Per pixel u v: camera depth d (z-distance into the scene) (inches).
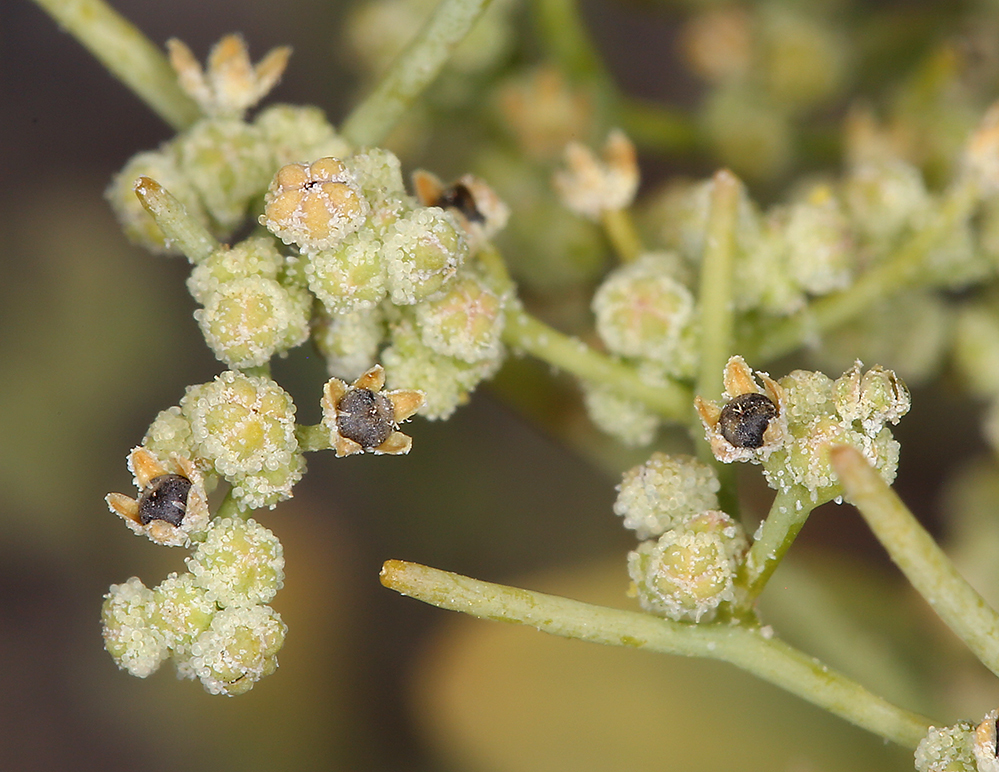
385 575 2.6
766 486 3.3
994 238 3.0
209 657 2.6
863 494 2.5
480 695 3.5
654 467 2.7
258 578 2.6
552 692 3.4
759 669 2.7
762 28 3.3
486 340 2.7
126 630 2.6
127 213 2.8
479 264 2.8
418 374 2.7
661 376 2.8
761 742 3.3
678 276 2.9
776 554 2.7
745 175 3.3
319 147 2.8
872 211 3.0
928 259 2.9
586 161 2.9
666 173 3.5
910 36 3.3
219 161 2.8
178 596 2.6
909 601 3.3
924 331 3.1
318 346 2.7
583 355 2.8
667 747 3.3
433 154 3.3
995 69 3.3
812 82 3.3
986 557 3.2
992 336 3.1
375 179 2.7
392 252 2.6
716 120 3.3
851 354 3.1
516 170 3.3
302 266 2.7
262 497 2.6
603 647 3.4
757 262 2.9
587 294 3.2
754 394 2.6
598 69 3.3
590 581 3.6
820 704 2.7
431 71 2.8
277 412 2.6
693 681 3.3
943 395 3.3
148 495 2.6
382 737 3.7
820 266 2.9
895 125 3.2
